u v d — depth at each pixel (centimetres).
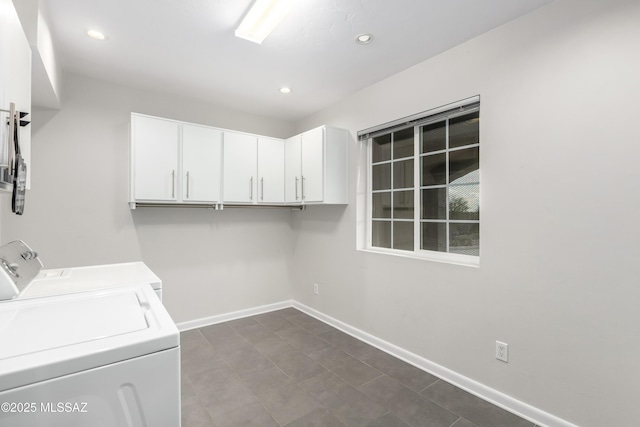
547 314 179
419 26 201
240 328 328
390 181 293
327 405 199
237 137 320
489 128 206
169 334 97
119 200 289
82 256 272
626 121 153
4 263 135
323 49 229
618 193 155
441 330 233
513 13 188
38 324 103
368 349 279
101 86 280
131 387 91
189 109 327
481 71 211
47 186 257
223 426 180
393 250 288
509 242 196
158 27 201
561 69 174
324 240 350
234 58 242
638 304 150
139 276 176
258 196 333
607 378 158
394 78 271
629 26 152
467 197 234
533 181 185
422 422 183
